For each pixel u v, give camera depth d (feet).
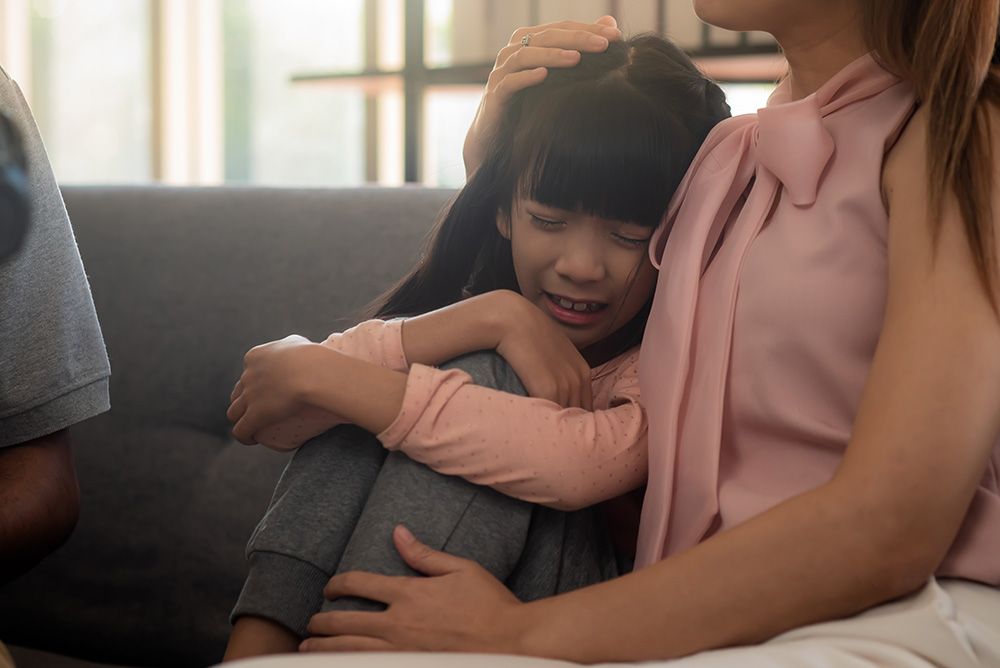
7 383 3.35
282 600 2.66
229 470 4.41
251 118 9.19
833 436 2.49
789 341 2.54
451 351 2.86
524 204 3.09
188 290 4.68
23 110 3.53
